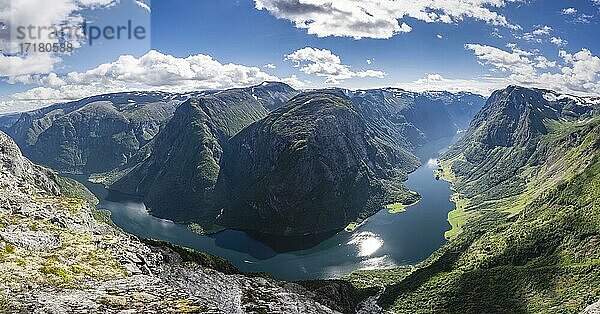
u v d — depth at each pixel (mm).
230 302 60688
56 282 47562
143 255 71000
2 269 47562
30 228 66250
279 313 61375
